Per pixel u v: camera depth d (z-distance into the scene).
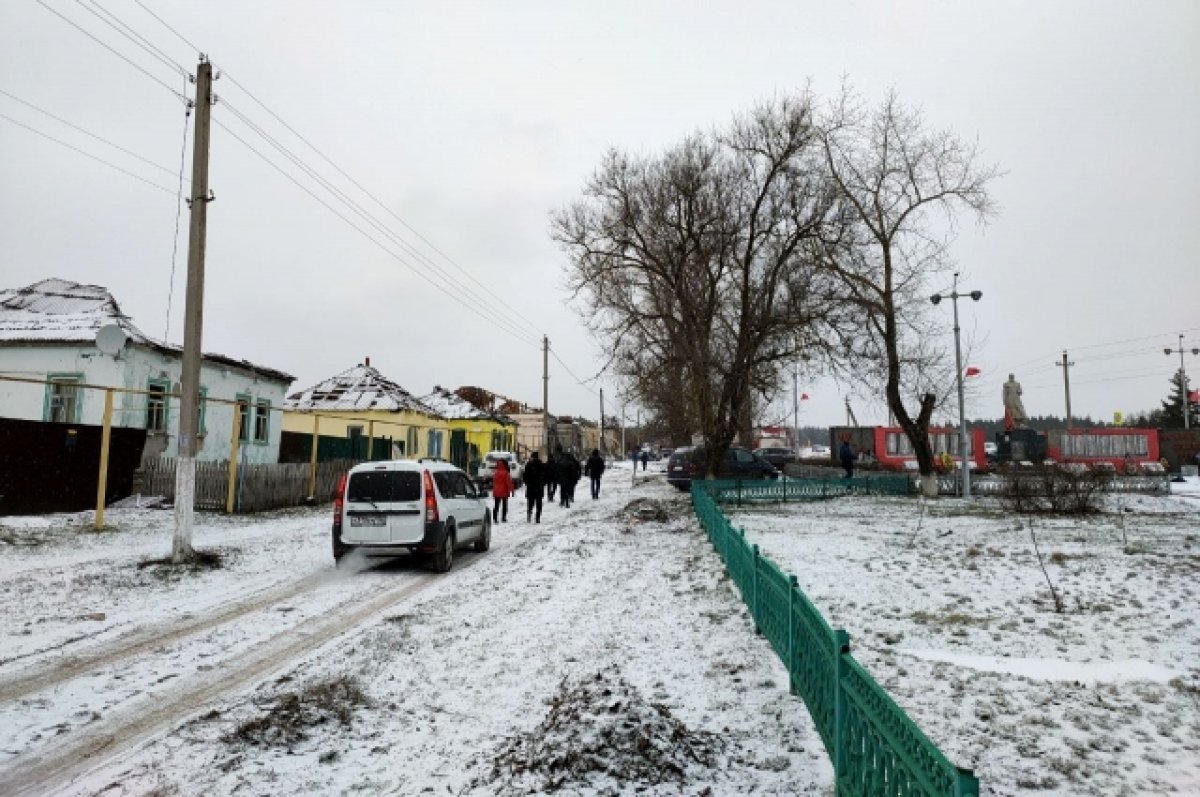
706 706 4.92
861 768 3.20
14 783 3.89
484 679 5.61
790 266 20.52
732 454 26.53
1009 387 39.88
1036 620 7.12
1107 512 17.77
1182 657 5.95
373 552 12.25
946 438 37.31
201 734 4.47
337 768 4.07
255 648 6.52
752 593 7.18
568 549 12.45
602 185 22.14
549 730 4.21
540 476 17.86
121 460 16.72
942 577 9.16
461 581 9.98
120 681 5.57
